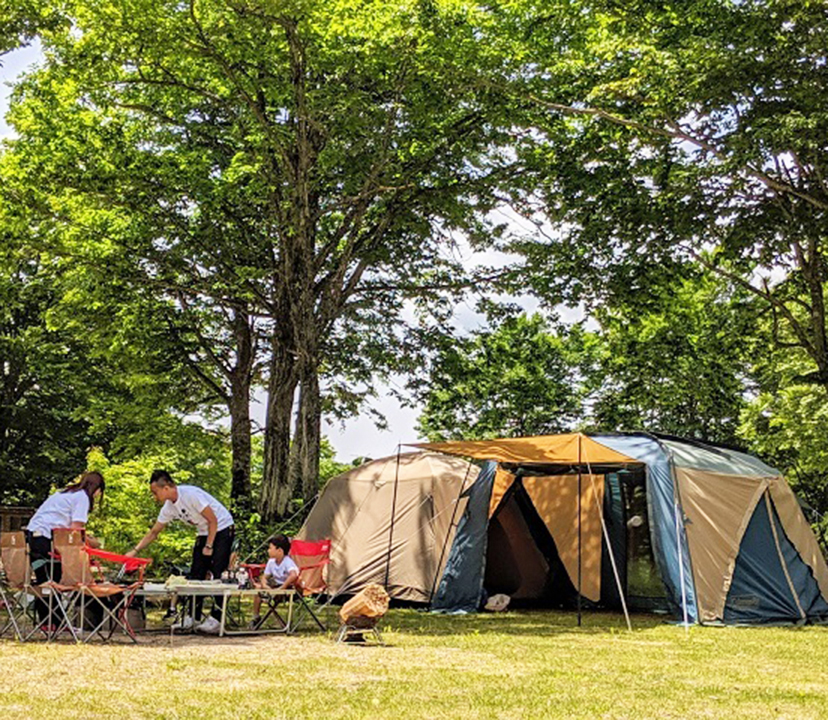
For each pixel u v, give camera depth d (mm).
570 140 20516
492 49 18547
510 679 8102
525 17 19609
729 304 26078
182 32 17422
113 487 17922
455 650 10258
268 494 20484
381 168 19156
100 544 11859
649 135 18844
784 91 16078
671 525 14836
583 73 19656
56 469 33125
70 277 22438
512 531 17031
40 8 14594
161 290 22594
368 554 16797
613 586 16547
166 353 24156
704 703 7164
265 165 19016
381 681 7789
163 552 17750
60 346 30375
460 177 21266
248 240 21750
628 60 19281
